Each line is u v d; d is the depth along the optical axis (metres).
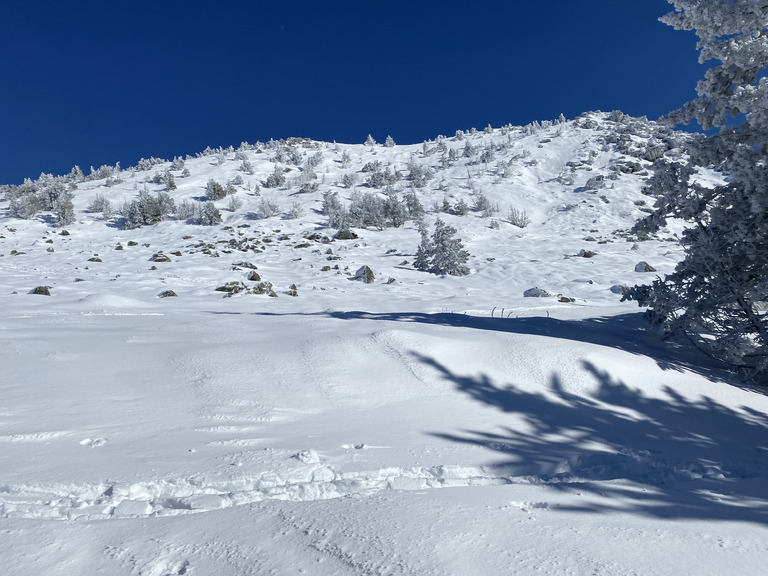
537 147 56.81
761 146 5.93
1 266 20.33
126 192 44.62
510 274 19.95
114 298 10.84
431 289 17.09
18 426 3.34
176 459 2.91
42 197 39.75
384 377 4.73
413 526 2.13
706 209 6.55
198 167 56.03
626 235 29.81
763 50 5.82
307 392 4.36
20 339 5.79
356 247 27.00
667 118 6.74
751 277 6.55
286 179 50.19
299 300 13.79
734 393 5.24
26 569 1.77
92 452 2.98
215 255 23.48
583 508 2.44
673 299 6.53
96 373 4.62
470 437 3.66
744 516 2.44
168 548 1.95
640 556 1.93
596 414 4.38
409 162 58.09
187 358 5.02
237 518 2.23
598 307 11.63
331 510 2.32
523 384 4.78
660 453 3.68
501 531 2.11
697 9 5.94
